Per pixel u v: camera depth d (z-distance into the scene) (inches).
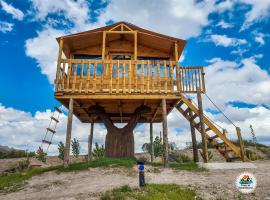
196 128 560.1
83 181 367.6
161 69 557.3
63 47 569.6
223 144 526.3
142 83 499.5
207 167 434.3
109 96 490.3
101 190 305.3
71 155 1077.1
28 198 303.3
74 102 512.7
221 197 255.1
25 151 1152.2
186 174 390.6
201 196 259.6
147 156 1068.5
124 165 456.4
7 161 924.6
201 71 537.0
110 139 562.9
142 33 539.2
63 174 418.6
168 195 255.8
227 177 357.4
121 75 527.2
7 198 312.3
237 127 510.3
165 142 469.4
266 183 311.0
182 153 1091.9
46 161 952.3
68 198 282.7
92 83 527.5
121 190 283.4
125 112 670.5
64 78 501.7
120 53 606.9
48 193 318.3
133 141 568.4
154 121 771.4
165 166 454.9
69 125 471.5
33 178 413.7
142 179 302.7
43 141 574.9
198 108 513.0
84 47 604.1
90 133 716.0
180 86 505.0
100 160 506.9
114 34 574.9
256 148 1163.3
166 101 536.4
